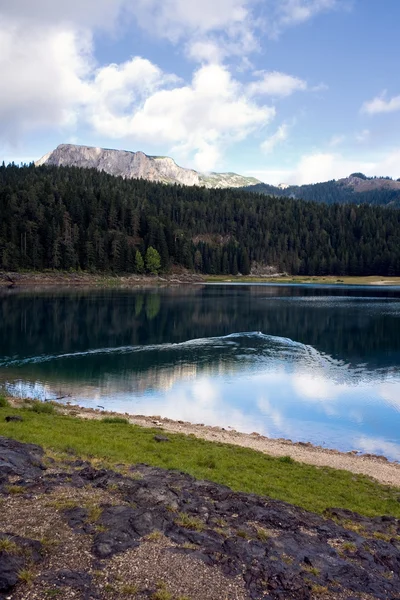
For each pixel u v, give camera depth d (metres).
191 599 9.27
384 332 71.62
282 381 44.44
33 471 15.09
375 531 14.54
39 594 8.84
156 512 12.75
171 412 34.66
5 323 72.00
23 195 180.12
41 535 10.91
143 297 120.38
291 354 56.31
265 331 71.94
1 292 121.69
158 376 44.88
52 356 51.91
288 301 116.25
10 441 17.97
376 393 40.81
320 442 29.58
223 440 26.67
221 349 58.12
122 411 34.16
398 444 29.56
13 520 11.52
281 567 10.78
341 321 81.94
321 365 51.16
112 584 9.42
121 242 184.50
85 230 181.62
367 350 59.31
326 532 13.48
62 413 29.22
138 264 185.62
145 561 10.34
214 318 84.31
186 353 55.47
